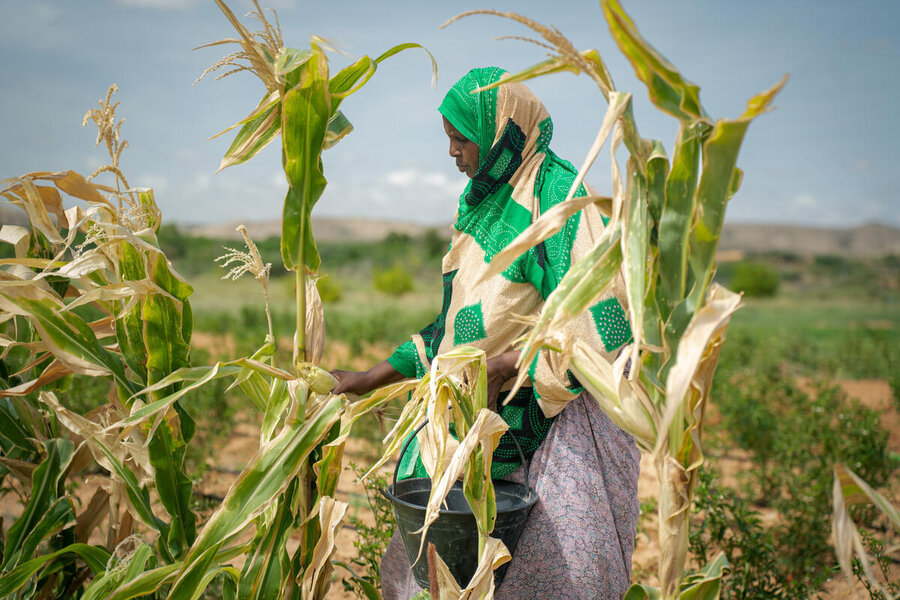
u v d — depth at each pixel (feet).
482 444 5.13
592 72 3.90
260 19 5.08
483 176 6.63
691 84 3.58
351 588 8.75
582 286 4.04
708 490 10.50
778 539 11.94
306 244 5.49
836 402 17.49
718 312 3.71
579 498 6.15
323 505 5.40
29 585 6.08
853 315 109.91
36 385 5.84
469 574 5.61
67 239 5.87
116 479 6.10
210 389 17.66
